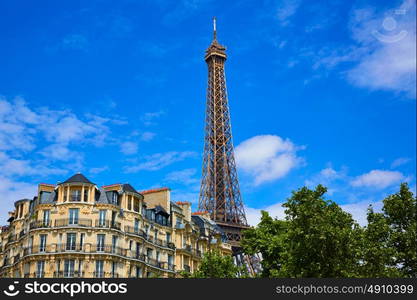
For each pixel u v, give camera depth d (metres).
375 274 60.44
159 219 101.19
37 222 88.81
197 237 110.25
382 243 65.31
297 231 61.72
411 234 64.38
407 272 64.00
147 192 107.50
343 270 58.91
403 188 68.81
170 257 100.94
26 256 86.56
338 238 59.94
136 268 91.25
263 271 78.56
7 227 117.25
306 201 63.66
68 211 88.25
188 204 111.06
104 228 87.56
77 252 85.06
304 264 61.91
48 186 94.75
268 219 84.12
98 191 91.94
